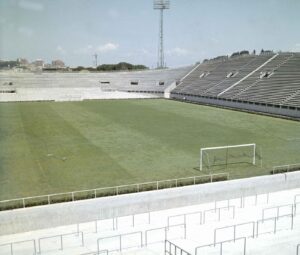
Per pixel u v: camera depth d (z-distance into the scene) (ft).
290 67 231.50
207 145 118.62
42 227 60.85
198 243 53.06
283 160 100.37
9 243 54.29
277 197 75.00
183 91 294.66
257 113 197.57
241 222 60.95
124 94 302.25
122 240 54.80
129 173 88.07
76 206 62.80
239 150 111.65
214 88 266.98
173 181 80.18
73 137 131.03
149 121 169.68
